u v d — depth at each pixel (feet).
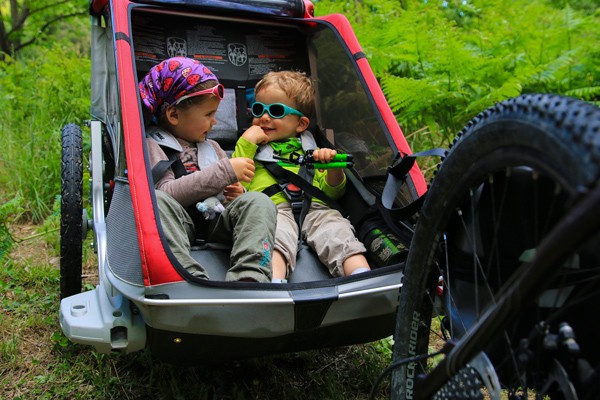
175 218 6.50
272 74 8.71
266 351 6.06
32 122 14.46
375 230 7.24
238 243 6.45
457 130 13.00
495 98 11.89
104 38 8.74
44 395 6.98
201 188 6.97
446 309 5.11
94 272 9.88
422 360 5.22
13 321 8.37
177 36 8.93
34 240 11.08
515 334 4.33
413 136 13.46
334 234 7.32
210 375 7.30
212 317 5.47
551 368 3.85
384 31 13.50
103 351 5.90
